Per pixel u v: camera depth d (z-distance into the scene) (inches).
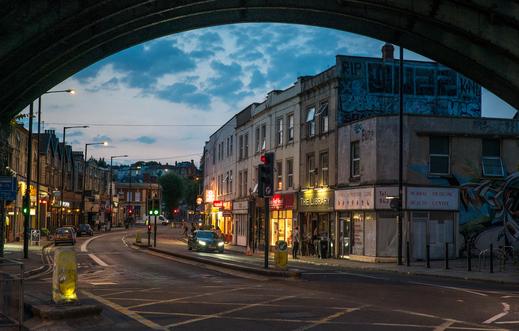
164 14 904.9
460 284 803.4
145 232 3646.7
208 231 1706.4
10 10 713.6
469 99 1612.9
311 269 1060.5
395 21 924.6
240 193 2269.9
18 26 749.3
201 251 1648.6
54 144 3004.4
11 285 456.1
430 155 1334.9
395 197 1200.2
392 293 668.1
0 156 1045.2
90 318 485.7
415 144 1321.4
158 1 851.4
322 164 1577.3
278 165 1856.5
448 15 842.2
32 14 744.3
